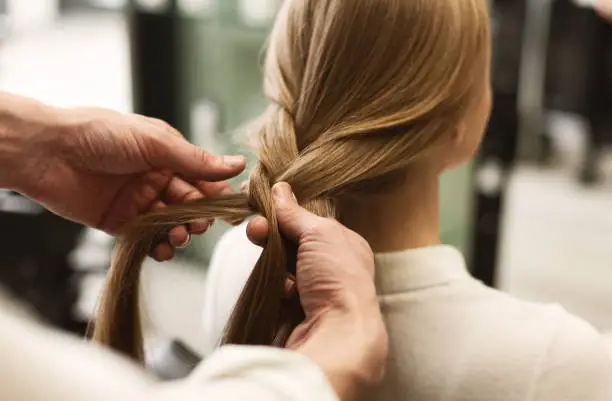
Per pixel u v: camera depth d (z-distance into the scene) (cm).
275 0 222
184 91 246
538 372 58
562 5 361
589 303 255
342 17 60
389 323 62
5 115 72
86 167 74
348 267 52
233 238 78
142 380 34
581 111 375
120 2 407
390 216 63
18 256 175
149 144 72
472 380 59
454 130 63
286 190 59
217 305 76
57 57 368
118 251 67
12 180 74
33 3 383
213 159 72
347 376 47
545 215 331
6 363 28
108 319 66
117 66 359
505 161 171
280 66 68
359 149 61
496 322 60
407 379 61
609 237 307
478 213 175
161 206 69
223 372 38
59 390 29
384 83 60
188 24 241
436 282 62
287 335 57
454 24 60
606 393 58
